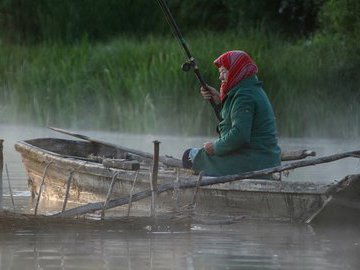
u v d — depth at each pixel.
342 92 52.41
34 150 28.11
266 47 59.34
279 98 51.09
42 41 72.38
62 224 21.06
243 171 23.75
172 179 23.62
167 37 69.12
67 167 26.61
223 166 23.84
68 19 73.38
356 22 60.22
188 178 23.28
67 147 30.30
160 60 52.44
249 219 22.70
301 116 51.09
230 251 19.05
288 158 25.53
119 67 54.41
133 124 51.84
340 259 18.45
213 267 17.53
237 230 21.50
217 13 76.94
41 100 55.44
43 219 21.06
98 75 55.12
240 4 73.88
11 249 18.94
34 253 18.59
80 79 55.22
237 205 22.94
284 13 73.56
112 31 73.69
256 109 23.70
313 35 70.38
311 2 72.00
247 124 23.44
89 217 22.30
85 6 73.81
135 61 54.75
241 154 23.78
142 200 24.38
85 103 54.72
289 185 22.19
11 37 75.69
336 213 21.56
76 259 18.06
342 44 58.81
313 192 21.92
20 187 29.92
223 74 23.88
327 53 56.72
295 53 56.72
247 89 23.64
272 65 52.16
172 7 77.69
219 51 53.81
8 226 20.89
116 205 21.64
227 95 23.81
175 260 18.11
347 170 34.25
